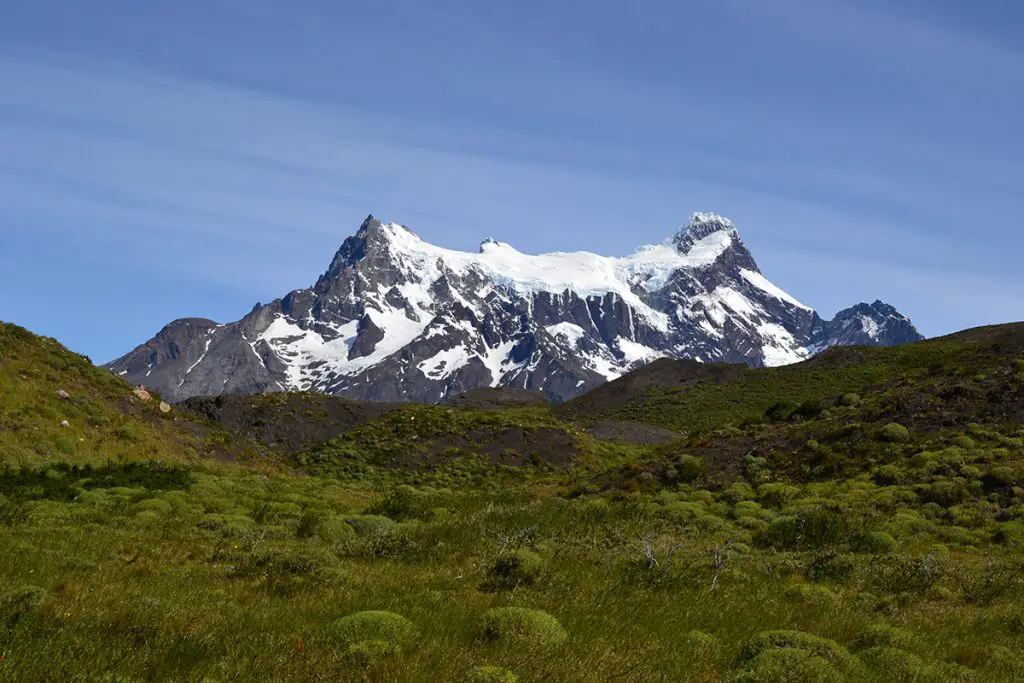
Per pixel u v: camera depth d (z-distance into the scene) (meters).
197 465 40.03
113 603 10.98
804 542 21.83
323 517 21.84
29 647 7.81
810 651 9.46
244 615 10.82
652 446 77.88
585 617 11.27
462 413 73.19
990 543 22.59
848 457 33.72
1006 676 10.62
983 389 37.59
